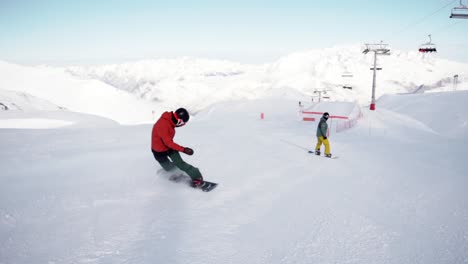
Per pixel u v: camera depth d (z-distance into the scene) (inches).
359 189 207.2
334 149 390.6
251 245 121.4
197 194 176.1
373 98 1384.1
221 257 111.0
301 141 444.8
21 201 153.9
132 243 116.7
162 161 183.6
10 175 204.8
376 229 141.6
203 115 1727.4
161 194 173.2
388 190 207.6
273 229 137.1
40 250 108.3
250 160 280.2
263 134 519.8
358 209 167.0
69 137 419.2
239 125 771.4
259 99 2108.8
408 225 148.0
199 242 120.8
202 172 226.4
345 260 113.1
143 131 516.1
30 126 892.0
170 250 113.3
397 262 113.2
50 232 122.2
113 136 436.1
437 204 179.9
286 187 202.2
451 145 497.4
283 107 1728.6
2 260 100.1
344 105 1077.1
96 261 103.3
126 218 139.0
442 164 313.0
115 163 244.8
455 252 121.5
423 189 211.6
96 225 130.4
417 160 331.9
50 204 151.7
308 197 183.8
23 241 113.8
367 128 755.4
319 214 157.0
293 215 154.3
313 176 237.6
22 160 251.3
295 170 253.6
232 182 204.2
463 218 158.1
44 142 362.3
